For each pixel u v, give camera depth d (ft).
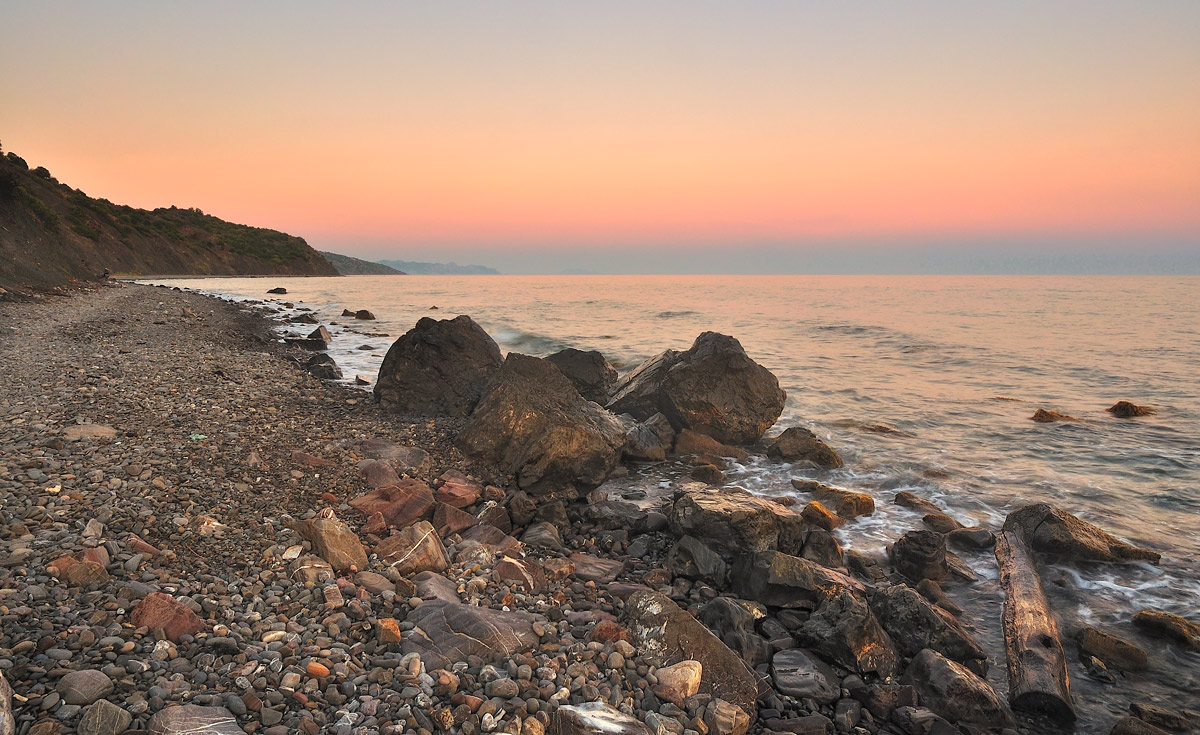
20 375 48.14
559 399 44.27
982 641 25.26
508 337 134.21
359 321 167.32
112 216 386.52
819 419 61.57
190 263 425.28
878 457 49.29
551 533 32.89
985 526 36.55
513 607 23.54
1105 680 22.52
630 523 35.63
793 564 26.73
